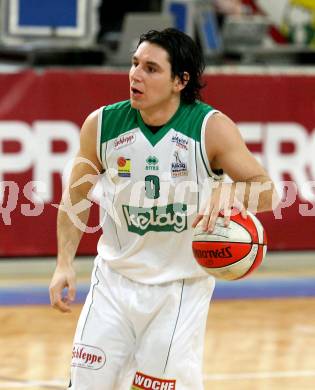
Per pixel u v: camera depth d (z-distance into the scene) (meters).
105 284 9.88
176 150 9.45
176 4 27.30
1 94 20.47
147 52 9.28
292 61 27.30
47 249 21.05
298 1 31.30
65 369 14.45
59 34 24.45
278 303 19.66
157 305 9.63
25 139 20.64
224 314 18.56
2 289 19.97
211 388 13.60
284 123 21.94
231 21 27.44
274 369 14.69
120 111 9.66
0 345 15.86
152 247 9.76
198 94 9.65
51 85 20.72
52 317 18.06
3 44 24.59
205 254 9.27
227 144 9.35
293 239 22.19
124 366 9.75
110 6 27.38
